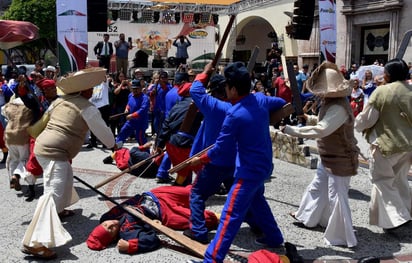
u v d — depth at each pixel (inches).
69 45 387.5
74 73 207.9
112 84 499.8
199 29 1056.8
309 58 861.8
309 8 312.0
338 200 189.5
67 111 204.2
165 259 177.8
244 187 156.6
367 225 218.2
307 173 324.5
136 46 1009.5
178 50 874.1
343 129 186.2
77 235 202.7
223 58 1092.5
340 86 178.9
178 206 209.0
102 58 724.0
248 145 157.5
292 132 183.9
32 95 251.4
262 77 604.7
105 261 175.8
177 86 312.3
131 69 935.7
